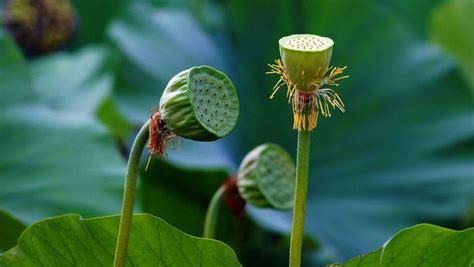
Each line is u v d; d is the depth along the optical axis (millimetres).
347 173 4023
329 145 4082
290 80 1971
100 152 2984
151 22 4117
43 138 2994
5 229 2572
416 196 3971
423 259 2082
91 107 4043
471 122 4125
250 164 2377
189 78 1969
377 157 4070
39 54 4172
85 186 2924
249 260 3566
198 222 3643
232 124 1987
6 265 2119
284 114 4086
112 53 4164
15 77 3135
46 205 2891
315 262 3533
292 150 4062
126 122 4047
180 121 1970
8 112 3041
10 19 4027
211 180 3568
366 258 2066
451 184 3988
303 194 1977
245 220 3553
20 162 2953
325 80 1977
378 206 3939
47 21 4066
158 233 2074
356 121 4133
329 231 3812
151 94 3926
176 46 4094
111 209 2904
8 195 2896
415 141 4102
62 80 4148
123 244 1989
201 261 2088
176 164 3521
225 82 1989
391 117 4152
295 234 1981
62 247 2121
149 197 3611
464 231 2053
